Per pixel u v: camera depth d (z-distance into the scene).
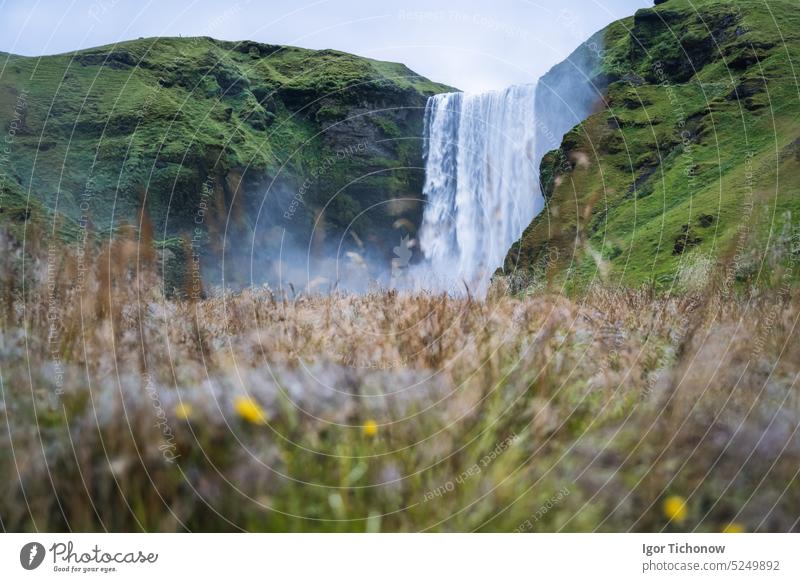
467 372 3.32
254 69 116.94
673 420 3.04
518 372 3.35
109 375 2.84
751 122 63.41
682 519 2.73
